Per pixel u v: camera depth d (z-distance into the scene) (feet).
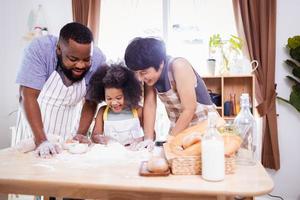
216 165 2.10
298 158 7.24
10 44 8.59
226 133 2.48
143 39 3.37
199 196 2.01
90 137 3.97
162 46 3.48
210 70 7.04
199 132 2.53
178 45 7.86
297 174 7.25
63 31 3.53
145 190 2.01
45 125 4.58
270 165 7.04
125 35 8.07
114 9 8.13
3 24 8.57
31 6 8.52
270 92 7.02
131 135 4.09
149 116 4.12
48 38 4.16
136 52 3.28
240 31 7.23
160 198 2.07
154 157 2.48
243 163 2.57
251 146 2.68
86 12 7.79
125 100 4.07
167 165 2.32
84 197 2.19
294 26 7.29
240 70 7.07
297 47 6.90
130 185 2.05
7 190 2.29
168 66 3.57
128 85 4.04
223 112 6.94
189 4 7.82
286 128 7.29
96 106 4.43
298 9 7.27
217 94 7.20
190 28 7.80
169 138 2.93
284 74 7.30
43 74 4.05
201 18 7.76
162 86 3.71
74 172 2.41
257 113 7.08
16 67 8.50
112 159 2.84
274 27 7.07
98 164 2.66
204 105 3.74
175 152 2.42
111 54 8.09
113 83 3.93
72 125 4.91
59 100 4.46
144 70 3.40
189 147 2.35
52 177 2.27
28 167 2.58
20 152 3.18
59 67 4.15
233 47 7.06
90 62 3.95
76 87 4.33
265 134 7.04
